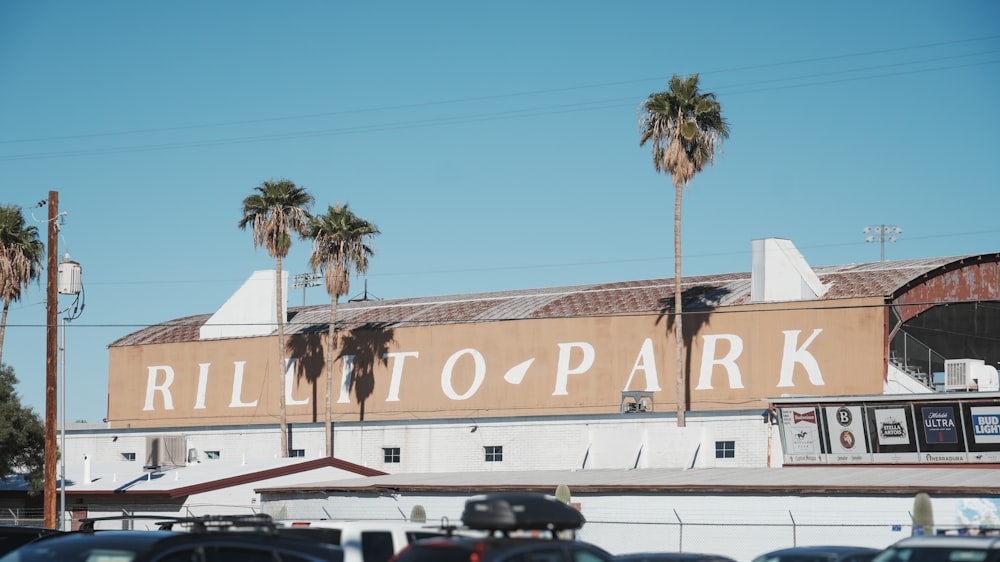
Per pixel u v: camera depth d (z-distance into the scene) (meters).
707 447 45.78
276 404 72.44
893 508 32.53
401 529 18.12
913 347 53.84
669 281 67.31
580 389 61.25
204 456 69.00
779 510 34.12
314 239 66.50
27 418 51.72
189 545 14.97
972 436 43.44
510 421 58.44
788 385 54.94
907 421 45.03
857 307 50.62
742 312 57.00
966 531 21.84
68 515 51.25
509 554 13.78
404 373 67.62
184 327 79.62
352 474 52.72
